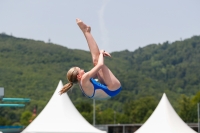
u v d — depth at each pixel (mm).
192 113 162250
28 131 41531
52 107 44281
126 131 122625
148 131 44812
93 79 13266
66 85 13305
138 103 183375
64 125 42125
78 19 13617
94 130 42250
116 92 13414
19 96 196625
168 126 44438
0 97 46219
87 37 13539
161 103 47844
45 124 42250
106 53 13391
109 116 175250
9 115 186125
